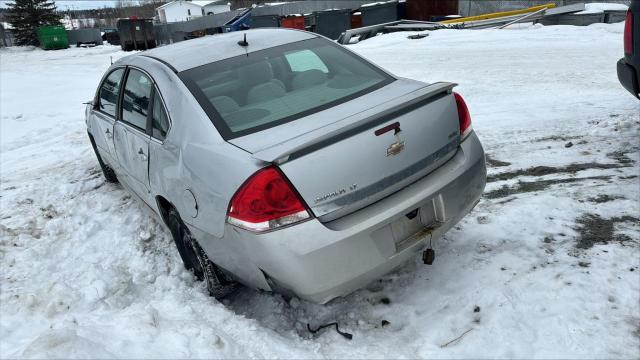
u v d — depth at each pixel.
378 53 14.16
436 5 21.58
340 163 2.46
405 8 22.22
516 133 5.81
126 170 4.28
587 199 3.91
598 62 9.65
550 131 5.70
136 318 2.61
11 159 7.86
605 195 3.94
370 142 2.55
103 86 4.81
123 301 3.15
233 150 2.62
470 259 3.33
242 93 3.10
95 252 4.18
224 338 2.56
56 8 65.31
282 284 2.53
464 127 3.05
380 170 2.57
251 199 2.41
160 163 3.24
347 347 2.70
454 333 2.69
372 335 2.80
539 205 3.90
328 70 3.41
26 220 4.94
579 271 3.01
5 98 14.55
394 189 2.65
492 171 4.79
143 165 3.62
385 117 2.63
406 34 17.22
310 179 2.40
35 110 12.17
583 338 2.50
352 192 2.49
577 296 2.79
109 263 3.95
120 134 4.14
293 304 3.15
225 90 3.12
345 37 18.38
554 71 9.18
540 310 2.74
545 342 2.51
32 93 15.16
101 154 5.38
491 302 2.86
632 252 3.12
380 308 3.02
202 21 40.19
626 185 4.06
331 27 23.06
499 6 21.22
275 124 2.81
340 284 2.51
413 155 2.71
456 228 3.75
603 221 3.56
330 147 2.46
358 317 2.97
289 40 3.72
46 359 2.07
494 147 5.46
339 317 2.99
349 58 3.59
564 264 3.10
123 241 4.30
